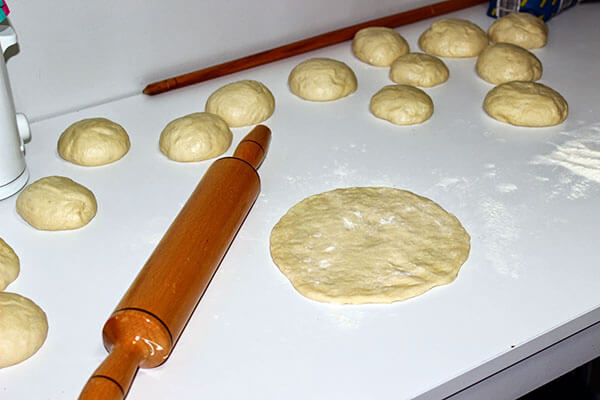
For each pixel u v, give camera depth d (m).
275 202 0.90
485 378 0.76
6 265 0.80
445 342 0.74
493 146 1.01
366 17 1.30
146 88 1.10
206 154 0.98
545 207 0.90
